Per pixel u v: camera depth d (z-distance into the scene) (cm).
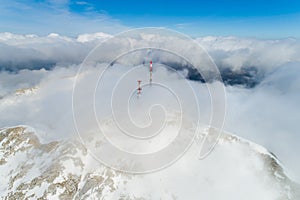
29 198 7688
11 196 7988
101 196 7619
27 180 8400
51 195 7619
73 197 7712
